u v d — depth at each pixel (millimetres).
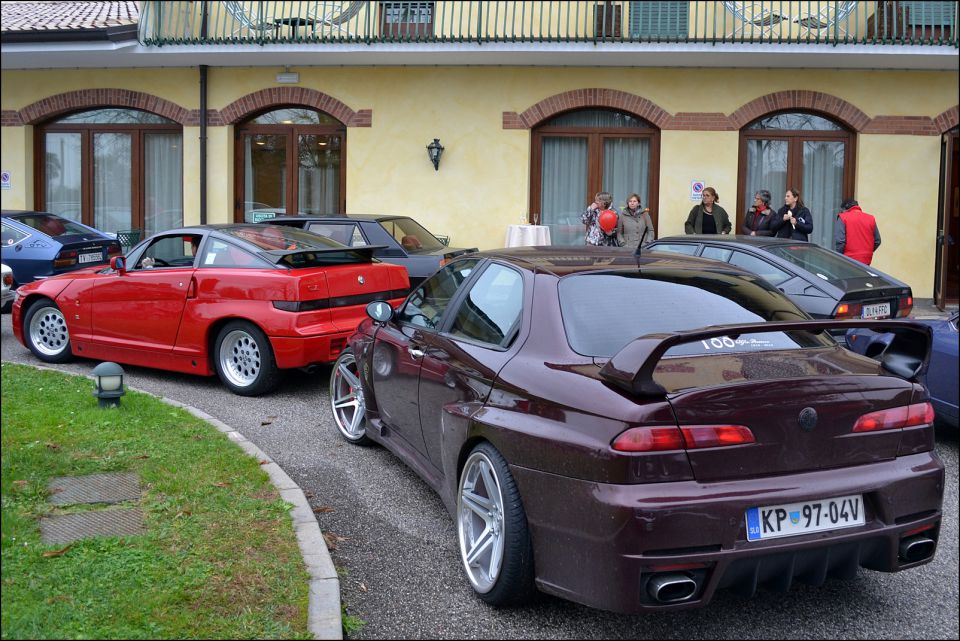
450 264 5316
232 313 7840
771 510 3367
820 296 8125
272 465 5531
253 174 16641
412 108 15789
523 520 3693
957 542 4918
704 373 3537
